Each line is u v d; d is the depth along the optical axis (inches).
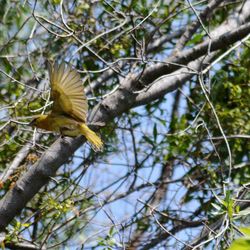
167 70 484.4
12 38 534.0
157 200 580.7
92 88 539.5
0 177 505.7
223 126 572.4
